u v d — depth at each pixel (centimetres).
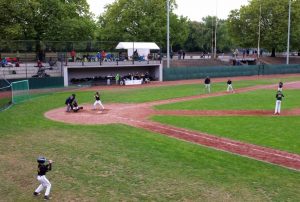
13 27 4481
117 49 5509
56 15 5488
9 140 2058
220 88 4662
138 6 6788
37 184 1418
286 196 1308
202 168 1588
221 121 2592
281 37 7956
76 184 1409
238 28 8456
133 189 1362
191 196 1304
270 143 2009
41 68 4775
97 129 2328
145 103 3438
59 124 2481
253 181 1445
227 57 8188
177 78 5981
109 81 5231
